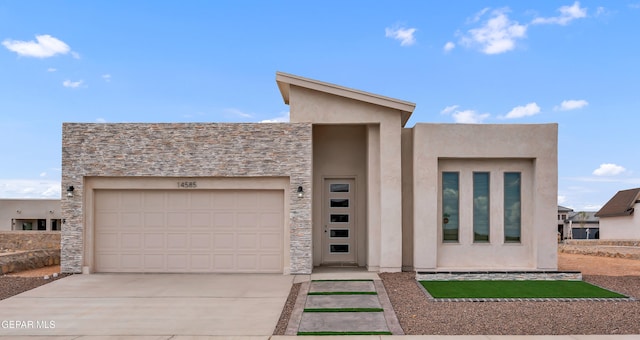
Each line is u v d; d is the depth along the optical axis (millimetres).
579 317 9492
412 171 15055
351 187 16172
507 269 14359
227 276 14016
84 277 13914
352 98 14305
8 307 10555
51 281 13359
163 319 9594
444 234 14758
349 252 16078
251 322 9391
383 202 14461
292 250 14109
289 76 14266
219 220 14617
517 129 14422
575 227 58000
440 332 8617
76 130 14508
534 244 14414
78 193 14461
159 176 14383
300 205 14164
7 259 15227
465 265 14609
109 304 10797
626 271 15367
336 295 11547
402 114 14812
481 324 9078
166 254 14602
